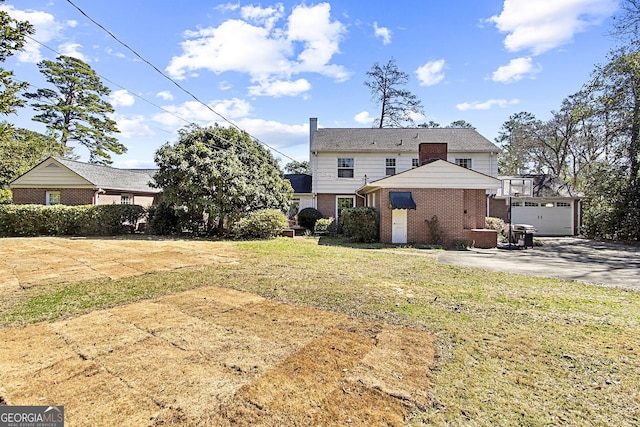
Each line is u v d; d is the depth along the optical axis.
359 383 2.81
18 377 2.81
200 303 5.06
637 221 15.78
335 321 4.33
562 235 20.36
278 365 3.10
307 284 6.36
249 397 2.57
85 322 4.18
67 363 3.07
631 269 8.64
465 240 13.84
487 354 3.43
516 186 15.10
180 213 14.78
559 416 2.42
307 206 20.70
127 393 2.60
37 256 9.17
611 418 2.41
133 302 5.09
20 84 7.51
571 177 29.69
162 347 3.45
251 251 10.74
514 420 2.37
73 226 15.04
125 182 20.33
